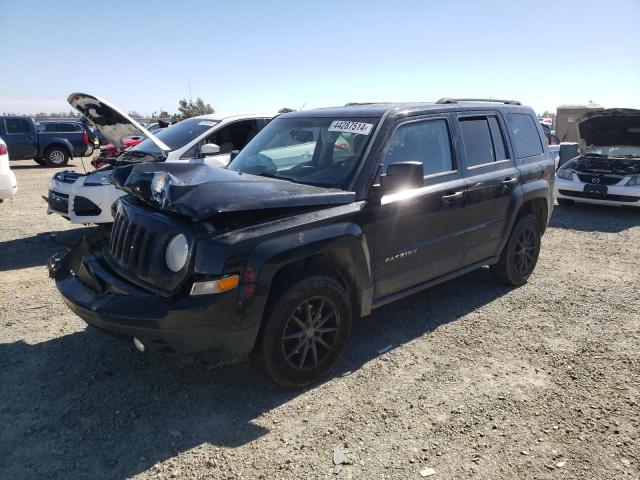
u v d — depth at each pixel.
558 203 11.04
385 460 2.79
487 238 4.86
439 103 4.79
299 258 3.21
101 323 3.12
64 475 2.64
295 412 3.22
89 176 7.02
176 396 3.39
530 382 3.58
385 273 3.90
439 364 3.83
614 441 2.94
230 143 7.58
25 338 4.20
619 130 10.12
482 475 2.67
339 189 3.68
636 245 7.43
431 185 4.20
